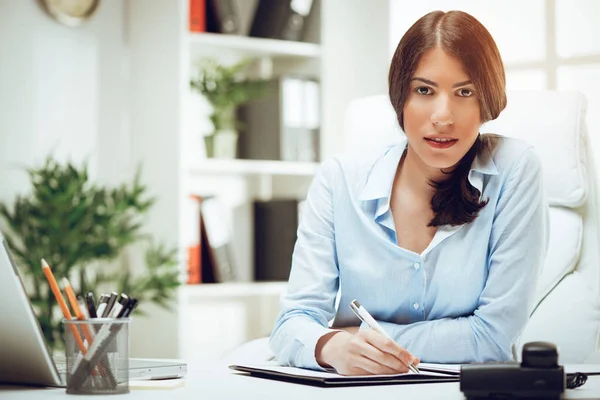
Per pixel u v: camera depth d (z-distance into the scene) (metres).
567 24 3.37
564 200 1.95
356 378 1.12
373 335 1.22
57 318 3.23
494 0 3.52
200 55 3.69
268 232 3.76
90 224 3.17
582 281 1.94
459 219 1.50
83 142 3.51
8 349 1.11
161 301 3.21
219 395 1.00
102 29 3.57
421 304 1.55
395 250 1.54
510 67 3.49
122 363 1.04
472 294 1.53
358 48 3.82
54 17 3.42
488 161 1.53
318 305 1.54
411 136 1.41
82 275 3.15
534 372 0.92
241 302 3.60
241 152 3.79
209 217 3.50
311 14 3.79
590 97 3.34
